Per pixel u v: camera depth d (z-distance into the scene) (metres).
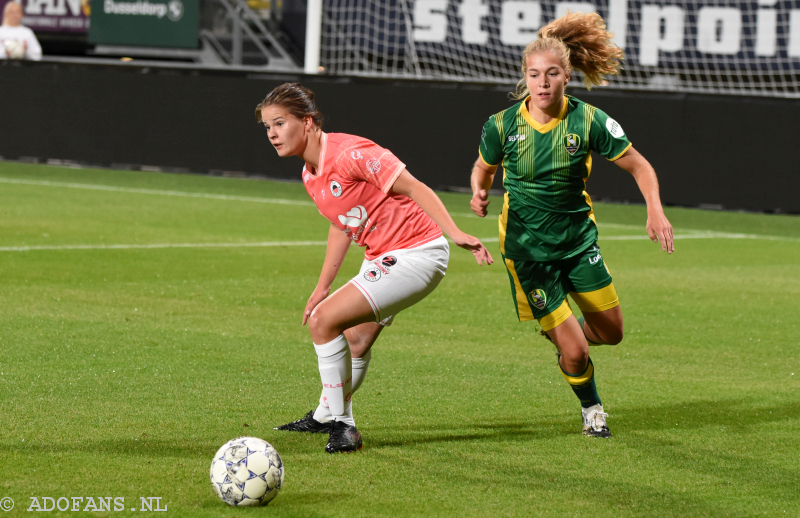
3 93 61.03
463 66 64.31
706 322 24.81
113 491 12.00
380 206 13.83
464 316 24.92
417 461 13.63
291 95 13.46
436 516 11.49
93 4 67.44
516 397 17.45
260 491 11.51
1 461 13.00
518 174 15.02
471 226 43.84
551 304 15.08
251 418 15.54
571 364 14.97
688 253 37.25
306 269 31.12
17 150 61.28
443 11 63.94
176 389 17.12
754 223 47.28
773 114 48.16
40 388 16.78
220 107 57.66
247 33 73.25
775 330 24.02
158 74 58.44
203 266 31.00
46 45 72.94
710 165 49.44
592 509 11.88
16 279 27.45
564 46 14.49
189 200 48.62
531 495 12.33
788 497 12.48
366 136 54.72
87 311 23.64
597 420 15.20
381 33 65.06
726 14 60.00
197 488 12.20
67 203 45.59
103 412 15.52
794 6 59.16
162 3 67.06
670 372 19.80
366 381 18.33
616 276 31.69
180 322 22.89
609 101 50.56
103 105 59.47
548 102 14.33
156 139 59.00
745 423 16.08
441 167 53.97
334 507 11.69
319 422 14.96
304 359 19.75
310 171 14.02
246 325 22.86
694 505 12.11
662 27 61.00
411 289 13.91
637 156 14.64
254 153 57.47
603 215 48.03
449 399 17.20
